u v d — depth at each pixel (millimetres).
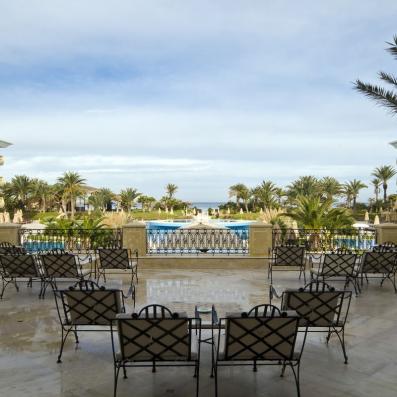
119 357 3824
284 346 3730
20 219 27766
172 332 3641
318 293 4527
